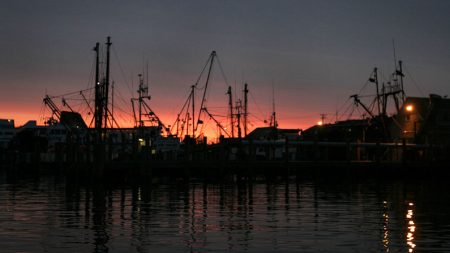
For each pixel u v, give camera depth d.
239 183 76.56
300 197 51.28
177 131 130.38
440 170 90.31
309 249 25.02
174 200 47.81
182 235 28.53
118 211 39.03
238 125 135.25
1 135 179.38
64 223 32.75
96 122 80.69
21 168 108.25
